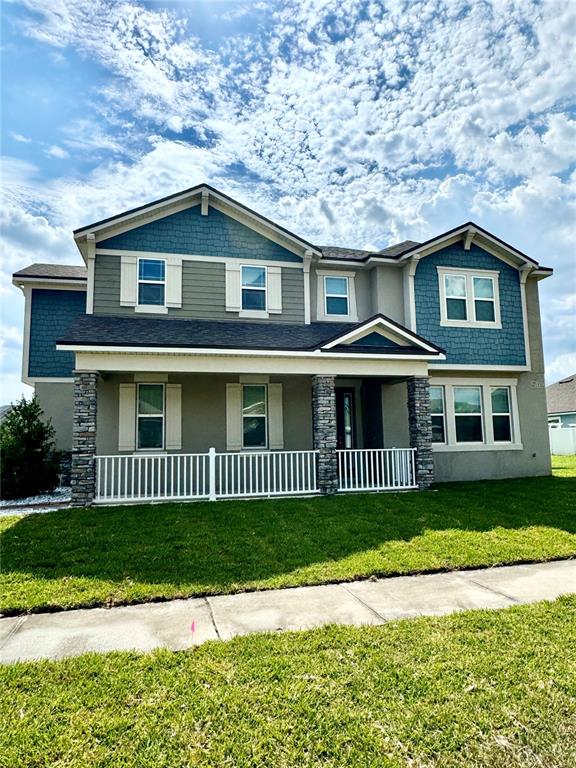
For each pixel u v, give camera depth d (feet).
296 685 10.75
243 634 13.66
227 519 27.66
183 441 40.19
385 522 26.99
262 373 36.63
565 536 24.11
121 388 39.42
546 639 13.02
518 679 11.00
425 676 11.12
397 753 8.64
